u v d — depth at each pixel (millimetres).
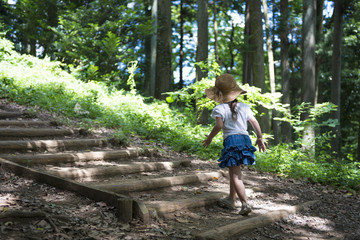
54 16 15438
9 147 4938
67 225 2861
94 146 6109
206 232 3057
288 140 14281
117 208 3180
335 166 6746
